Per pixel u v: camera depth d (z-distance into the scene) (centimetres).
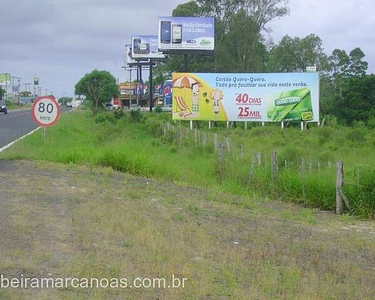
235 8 6681
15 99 16075
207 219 1055
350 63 6912
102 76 7650
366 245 962
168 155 2088
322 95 6600
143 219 946
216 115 4397
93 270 634
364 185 1319
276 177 1526
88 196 1138
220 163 1706
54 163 1638
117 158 1666
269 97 4338
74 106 14712
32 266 629
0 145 2250
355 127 3969
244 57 6519
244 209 1234
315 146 2905
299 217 1207
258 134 3775
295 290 659
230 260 755
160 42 5491
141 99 9762
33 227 815
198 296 593
